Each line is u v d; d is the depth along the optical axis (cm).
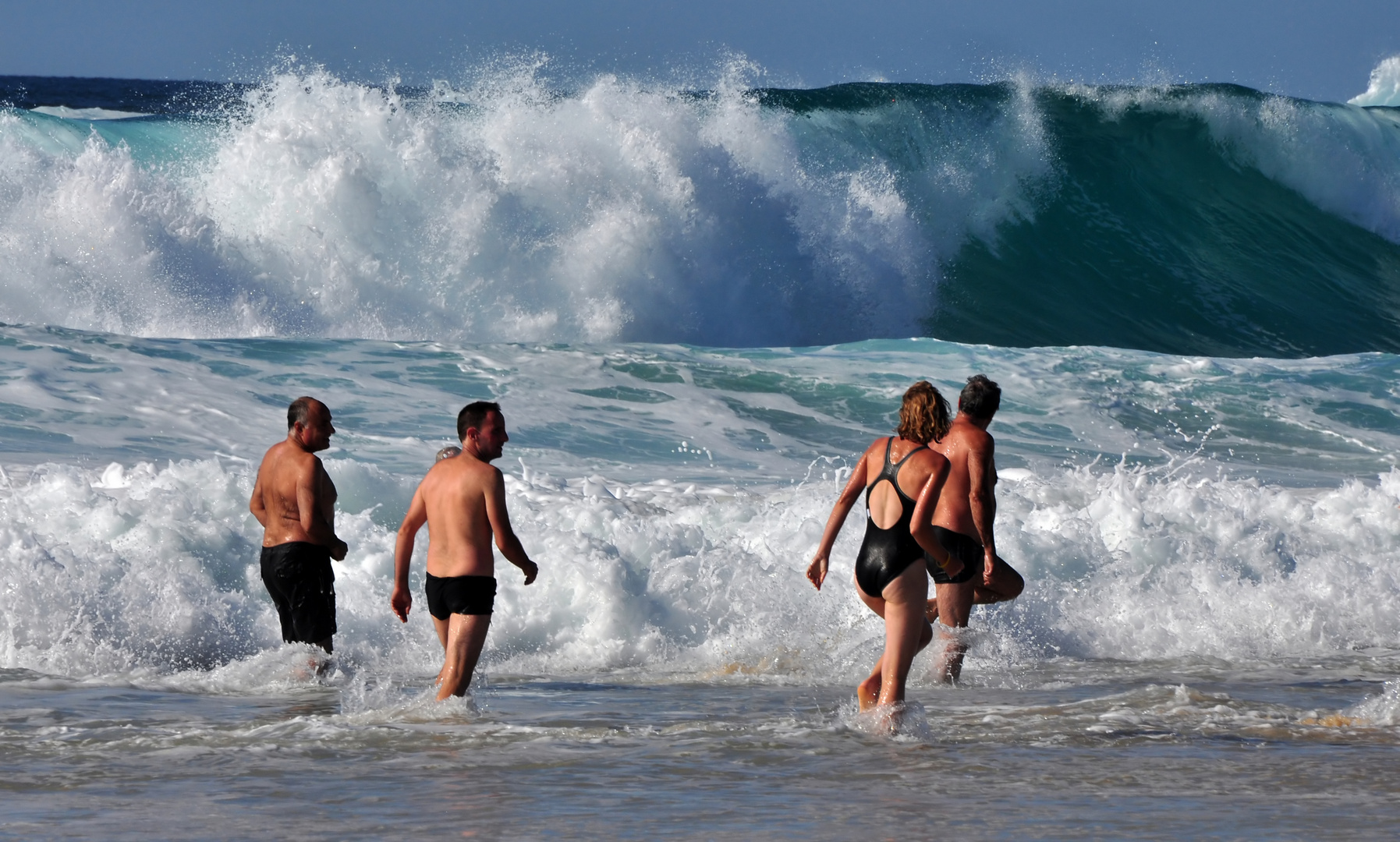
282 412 5462
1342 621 3300
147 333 7538
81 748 1842
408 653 2834
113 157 7688
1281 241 12488
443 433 5356
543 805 1537
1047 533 3491
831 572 3259
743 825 1445
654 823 1449
